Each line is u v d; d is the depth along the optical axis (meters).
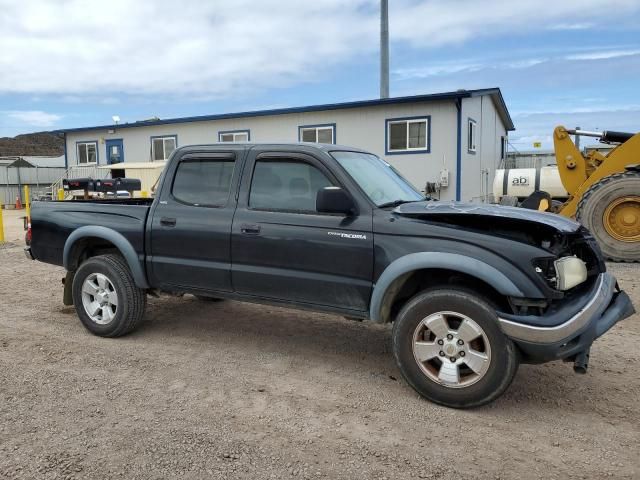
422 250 3.98
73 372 4.60
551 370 4.71
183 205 5.11
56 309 6.70
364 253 4.21
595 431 3.63
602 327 3.75
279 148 4.73
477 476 3.09
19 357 4.96
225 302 6.97
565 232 3.75
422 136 16.97
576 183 10.66
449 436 3.55
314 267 4.43
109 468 3.13
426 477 3.08
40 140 115.50
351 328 5.91
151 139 22.75
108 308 5.50
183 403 4.01
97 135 24.39
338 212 4.20
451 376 3.90
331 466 3.19
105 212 5.54
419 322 4.01
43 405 3.95
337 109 18.22
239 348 5.27
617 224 9.43
